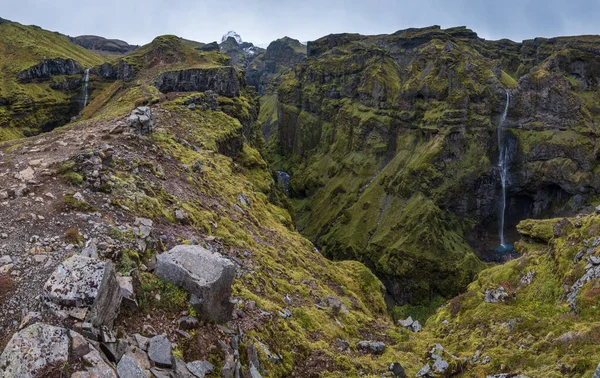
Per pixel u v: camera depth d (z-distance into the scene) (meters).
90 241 17.39
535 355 21.48
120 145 33.09
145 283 16.12
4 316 12.81
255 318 20.27
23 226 17.73
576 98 145.00
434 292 120.88
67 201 20.31
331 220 162.88
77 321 12.34
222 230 29.73
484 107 149.38
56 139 33.06
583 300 26.56
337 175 184.75
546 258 36.97
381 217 146.25
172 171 34.31
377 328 31.77
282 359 19.25
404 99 171.38
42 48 163.75
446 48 168.75
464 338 29.94
